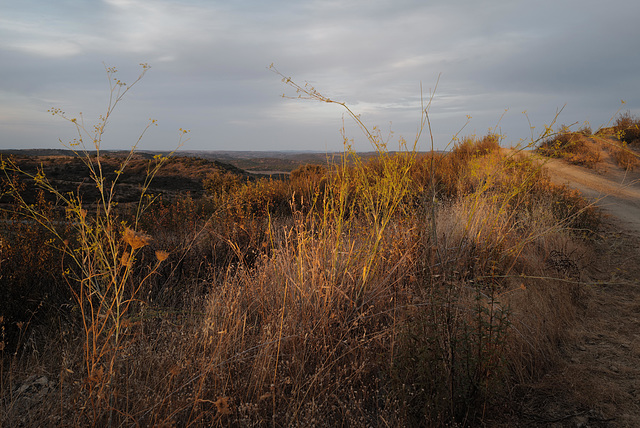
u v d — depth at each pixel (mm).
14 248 3828
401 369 2650
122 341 2922
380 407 2684
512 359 3049
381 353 2875
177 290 4270
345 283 3859
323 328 3109
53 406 2416
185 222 6168
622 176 15875
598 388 2859
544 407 2705
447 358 2580
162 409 2318
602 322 4062
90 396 2039
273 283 3861
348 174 4594
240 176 12266
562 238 6219
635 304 4492
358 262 4031
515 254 5082
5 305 3365
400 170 4695
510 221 6324
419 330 2645
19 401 2582
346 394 2682
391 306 3633
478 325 2637
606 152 19109
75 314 3455
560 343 3619
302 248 4074
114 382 2398
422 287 3561
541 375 3104
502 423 2547
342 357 3000
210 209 8383
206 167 38156
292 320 3232
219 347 2676
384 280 3789
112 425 2268
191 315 3350
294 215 5211
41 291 3697
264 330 3066
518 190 5496
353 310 3572
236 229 5387
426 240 4566
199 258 4852
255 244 5180
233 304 3197
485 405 2547
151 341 3104
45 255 3844
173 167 36719
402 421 2387
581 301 4582
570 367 3158
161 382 2527
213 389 2508
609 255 6562
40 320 3576
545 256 5465
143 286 3982
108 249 3299
